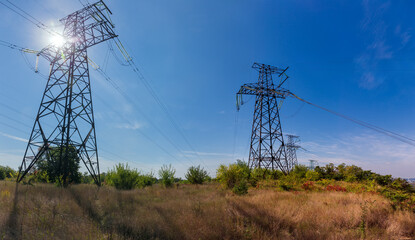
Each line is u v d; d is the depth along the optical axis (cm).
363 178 3259
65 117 1953
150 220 711
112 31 2141
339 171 3694
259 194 1527
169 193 1695
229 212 819
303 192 1786
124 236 580
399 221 816
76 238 530
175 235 597
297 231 680
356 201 1171
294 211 875
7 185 1442
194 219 716
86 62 2275
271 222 739
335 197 1345
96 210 852
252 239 608
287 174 3247
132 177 2208
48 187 1445
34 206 786
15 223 601
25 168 1970
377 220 823
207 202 1116
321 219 804
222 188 2108
